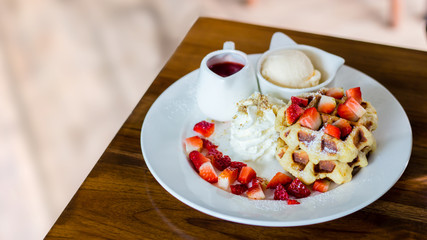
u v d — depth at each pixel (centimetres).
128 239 45
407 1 121
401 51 62
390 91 56
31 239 75
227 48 54
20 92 95
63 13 114
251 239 45
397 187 48
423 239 44
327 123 48
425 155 50
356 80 56
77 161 84
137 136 53
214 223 46
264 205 45
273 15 119
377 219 46
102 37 108
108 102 93
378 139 50
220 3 124
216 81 51
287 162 49
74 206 47
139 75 98
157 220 46
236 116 52
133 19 114
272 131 52
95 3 117
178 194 46
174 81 59
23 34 108
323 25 114
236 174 49
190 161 51
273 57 54
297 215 44
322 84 52
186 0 123
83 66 101
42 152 85
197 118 55
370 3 121
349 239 44
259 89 55
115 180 49
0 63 101
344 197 46
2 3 116
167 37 109
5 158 85
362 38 108
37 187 81
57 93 95
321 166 48
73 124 89
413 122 53
